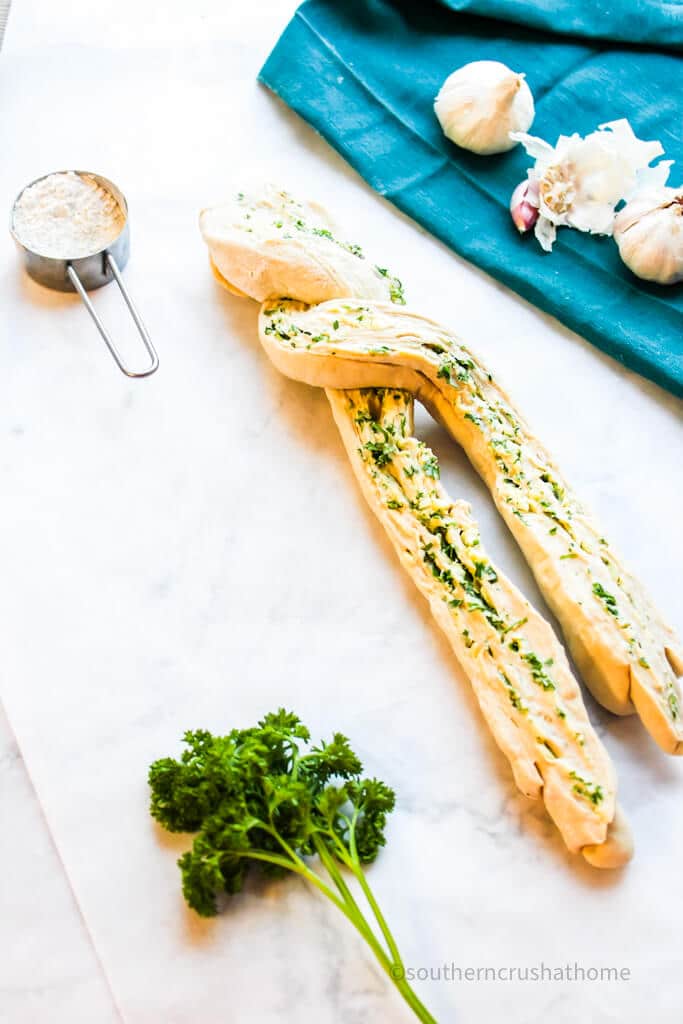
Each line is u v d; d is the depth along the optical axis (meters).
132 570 0.72
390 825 0.65
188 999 0.62
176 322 0.80
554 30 0.90
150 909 0.63
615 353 0.80
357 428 0.74
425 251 0.84
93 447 0.75
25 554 0.72
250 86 0.90
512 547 0.73
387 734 0.68
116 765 0.67
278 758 0.64
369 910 0.63
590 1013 0.62
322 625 0.71
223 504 0.74
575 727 0.65
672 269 0.80
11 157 0.85
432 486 0.72
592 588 0.68
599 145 0.82
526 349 0.81
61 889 0.65
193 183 0.86
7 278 0.81
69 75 0.89
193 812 0.63
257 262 0.76
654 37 0.90
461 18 0.91
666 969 0.63
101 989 0.63
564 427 0.78
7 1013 0.62
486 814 0.66
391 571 0.72
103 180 0.81
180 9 0.93
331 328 0.74
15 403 0.77
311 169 0.87
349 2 0.90
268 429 0.77
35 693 0.68
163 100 0.89
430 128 0.87
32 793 0.67
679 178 0.86
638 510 0.75
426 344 0.73
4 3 0.92
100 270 0.80
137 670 0.69
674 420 0.79
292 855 0.62
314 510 0.74
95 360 0.78
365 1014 0.62
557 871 0.65
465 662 0.68
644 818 0.66
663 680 0.67
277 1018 0.61
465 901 0.64
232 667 0.69
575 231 0.83
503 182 0.85
